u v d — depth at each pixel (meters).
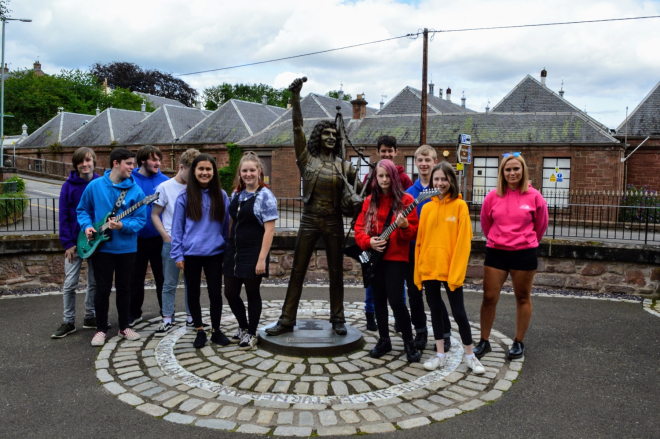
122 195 5.25
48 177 36.50
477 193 22.89
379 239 4.65
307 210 5.11
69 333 5.70
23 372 4.55
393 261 4.74
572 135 21.83
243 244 4.97
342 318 5.25
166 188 5.71
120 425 3.59
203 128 35.16
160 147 35.25
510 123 23.55
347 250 5.09
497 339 5.69
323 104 31.91
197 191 5.06
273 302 7.35
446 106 35.56
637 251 8.15
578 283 8.56
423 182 5.41
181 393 4.08
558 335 5.90
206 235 5.08
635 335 5.94
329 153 5.13
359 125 26.78
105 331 5.37
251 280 4.97
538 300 7.82
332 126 5.03
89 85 63.78
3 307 6.95
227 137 33.44
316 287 8.63
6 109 56.88
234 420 3.65
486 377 4.50
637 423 3.73
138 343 5.31
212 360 4.78
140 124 39.19
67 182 5.70
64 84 61.53
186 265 5.12
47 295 7.75
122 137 39.34
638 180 23.52
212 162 5.08
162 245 6.01
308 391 4.12
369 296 5.77
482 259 8.91
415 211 4.71
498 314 6.82
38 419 3.67
